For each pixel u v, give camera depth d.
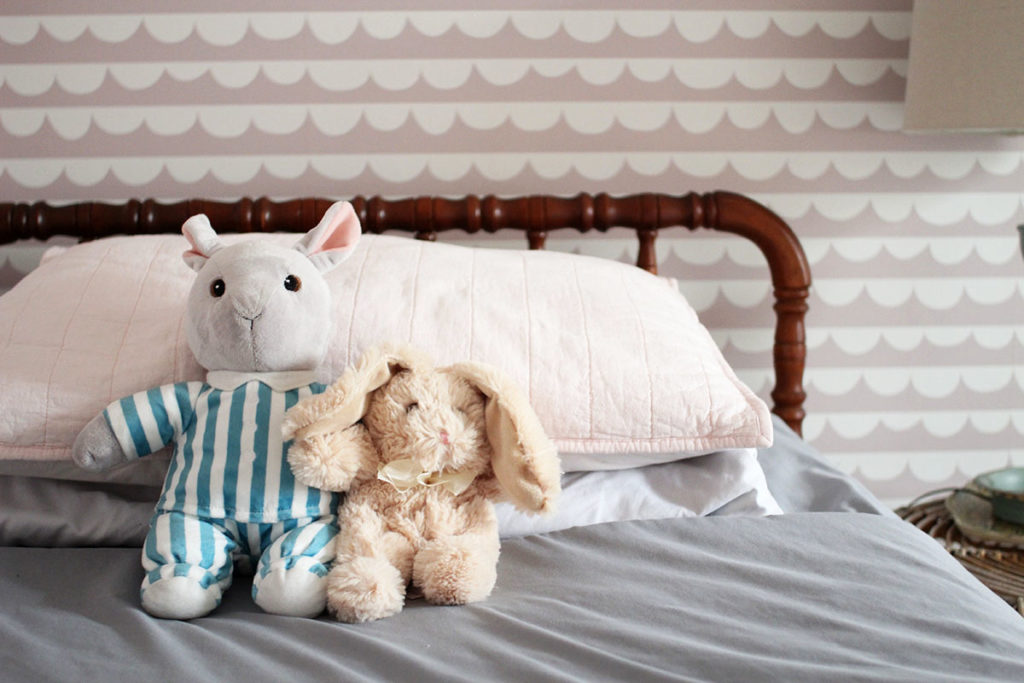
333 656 0.74
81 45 1.49
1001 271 1.63
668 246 1.61
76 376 1.00
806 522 0.97
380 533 0.89
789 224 1.61
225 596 0.89
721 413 1.02
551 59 1.53
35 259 1.54
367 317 1.05
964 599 0.83
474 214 1.46
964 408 1.68
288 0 1.49
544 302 1.10
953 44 1.36
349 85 1.52
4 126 1.51
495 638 0.77
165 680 0.70
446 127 1.54
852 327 1.65
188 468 0.90
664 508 1.02
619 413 1.01
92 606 0.83
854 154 1.59
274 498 0.88
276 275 0.94
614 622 0.79
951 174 1.60
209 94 1.51
